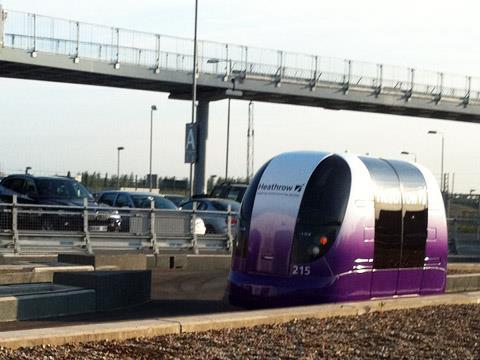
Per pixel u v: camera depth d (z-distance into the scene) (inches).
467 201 1573.6
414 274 608.7
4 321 482.0
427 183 631.8
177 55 1916.8
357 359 366.0
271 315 448.5
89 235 928.9
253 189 570.6
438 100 2367.1
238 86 2021.4
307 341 400.2
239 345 383.6
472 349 398.6
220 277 804.6
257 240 551.8
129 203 1203.2
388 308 514.6
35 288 555.8
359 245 549.6
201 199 1210.6
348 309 487.2
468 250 1337.4
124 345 370.9
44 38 1734.7
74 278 562.3
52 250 898.1
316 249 533.6
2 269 674.2
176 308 575.2
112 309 556.4
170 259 880.3
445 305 546.9
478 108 2440.9
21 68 1772.9
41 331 373.1
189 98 2139.5
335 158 561.9
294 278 535.2
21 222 885.2
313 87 2142.0
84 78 1892.2
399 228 592.1
